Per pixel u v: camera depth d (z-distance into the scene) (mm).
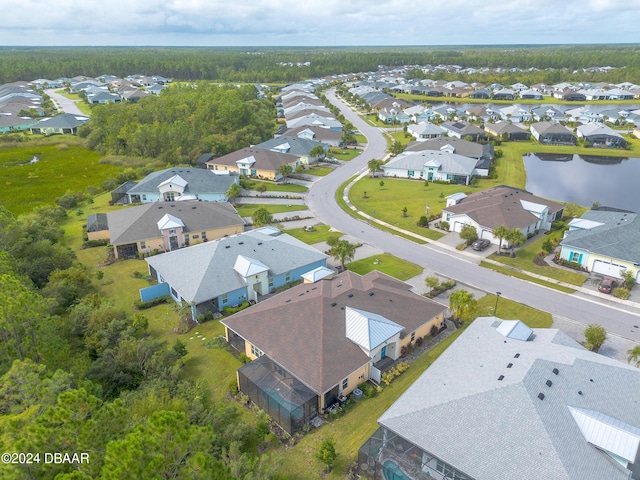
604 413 29297
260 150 112625
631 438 26594
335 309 42625
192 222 70625
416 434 29391
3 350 34344
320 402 35781
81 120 159750
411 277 59844
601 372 32438
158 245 67438
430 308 46531
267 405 35406
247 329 42781
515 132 146500
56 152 129125
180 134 122000
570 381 31172
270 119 171375
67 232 75500
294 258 58781
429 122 158750
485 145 127500
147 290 53031
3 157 122000
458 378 33344
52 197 93812
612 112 170750
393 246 69938
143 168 109000
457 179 103875
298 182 104875
